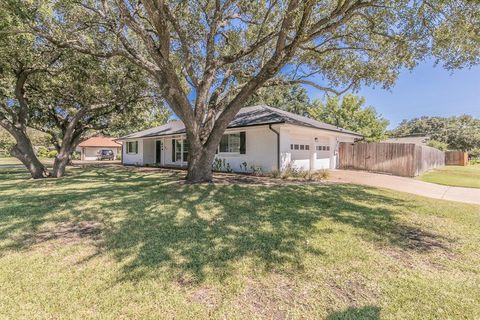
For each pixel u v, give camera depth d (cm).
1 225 473
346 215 537
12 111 1122
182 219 503
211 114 990
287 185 895
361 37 862
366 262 332
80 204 624
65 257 343
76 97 1284
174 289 271
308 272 305
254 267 315
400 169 1439
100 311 238
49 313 236
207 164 942
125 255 347
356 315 233
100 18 849
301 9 668
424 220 518
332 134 1655
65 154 1264
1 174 1363
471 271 315
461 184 1127
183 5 777
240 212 551
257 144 1309
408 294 265
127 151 2405
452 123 5338
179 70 1056
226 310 240
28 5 632
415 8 640
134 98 1397
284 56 761
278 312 238
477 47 649
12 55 909
